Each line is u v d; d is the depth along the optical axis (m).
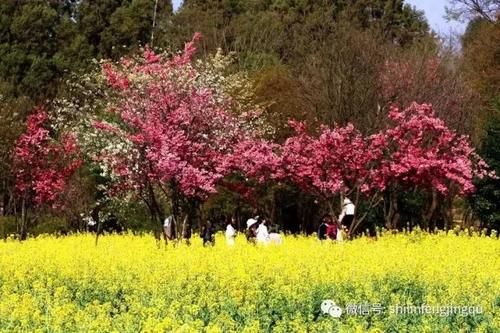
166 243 22.06
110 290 14.29
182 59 24.45
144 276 15.24
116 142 24.34
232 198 33.97
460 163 25.91
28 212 33.91
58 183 31.25
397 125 29.12
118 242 24.33
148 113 23.47
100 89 34.66
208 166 24.44
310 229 38.41
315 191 26.95
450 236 23.52
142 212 31.00
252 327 10.70
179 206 24.64
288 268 15.88
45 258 18.14
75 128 28.38
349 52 34.47
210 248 20.09
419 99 33.69
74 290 14.97
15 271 16.08
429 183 26.45
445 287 14.47
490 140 31.23
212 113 24.00
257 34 50.62
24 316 11.24
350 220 27.02
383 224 34.97
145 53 24.78
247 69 45.41
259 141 27.73
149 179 23.42
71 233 30.44
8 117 33.09
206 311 12.49
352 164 26.22
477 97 35.41
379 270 15.63
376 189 27.84
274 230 28.27
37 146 31.17
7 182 31.89
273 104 37.00
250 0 58.88
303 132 27.73
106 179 32.53
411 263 16.61
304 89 36.50
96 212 33.84
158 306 12.05
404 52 37.06
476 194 31.34
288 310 12.76
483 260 18.00
